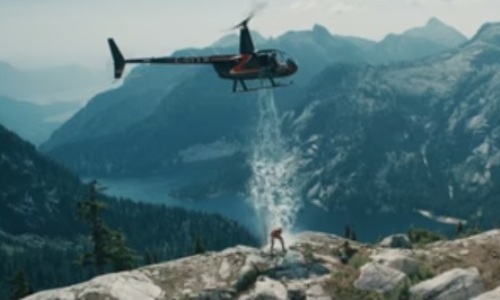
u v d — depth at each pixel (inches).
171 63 1907.0
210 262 1652.3
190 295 1509.6
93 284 1572.3
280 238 1673.2
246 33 1748.3
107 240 2689.5
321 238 1768.0
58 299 1519.4
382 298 1464.1
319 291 1498.5
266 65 1728.6
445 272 1510.8
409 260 1576.0
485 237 1717.5
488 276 1502.2
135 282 1569.9
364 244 1760.6
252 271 1579.7
